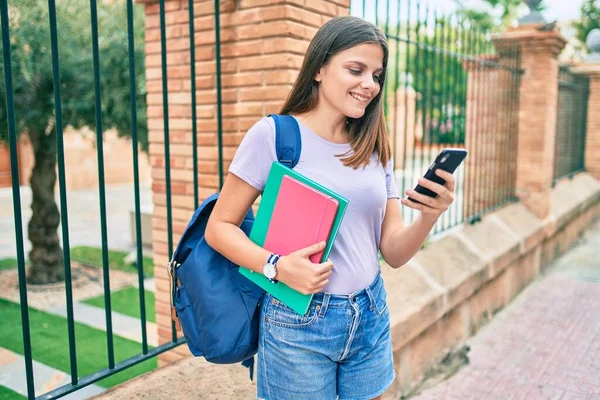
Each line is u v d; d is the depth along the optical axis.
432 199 1.46
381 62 1.47
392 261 1.65
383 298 1.59
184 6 3.54
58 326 5.34
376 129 1.51
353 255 1.48
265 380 1.54
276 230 1.41
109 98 5.84
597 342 4.12
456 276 3.84
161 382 2.34
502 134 5.71
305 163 1.44
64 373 4.30
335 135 1.51
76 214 12.09
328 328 1.45
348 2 3.23
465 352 3.93
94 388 4.04
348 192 1.45
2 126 5.35
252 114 3.10
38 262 6.84
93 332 5.19
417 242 1.56
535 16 5.71
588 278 5.82
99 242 9.24
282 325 1.46
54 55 1.84
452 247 4.28
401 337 2.97
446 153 1.38
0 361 4.49
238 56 3.10
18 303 6.06
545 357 3.87
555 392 3.37
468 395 3.33
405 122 3.58
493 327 4.43
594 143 9.81
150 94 3.86
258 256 1.39
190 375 2.41
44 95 5.52
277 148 1.43
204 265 1.52
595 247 7.32
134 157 2.19
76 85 5.66
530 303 5.03
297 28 2.92
